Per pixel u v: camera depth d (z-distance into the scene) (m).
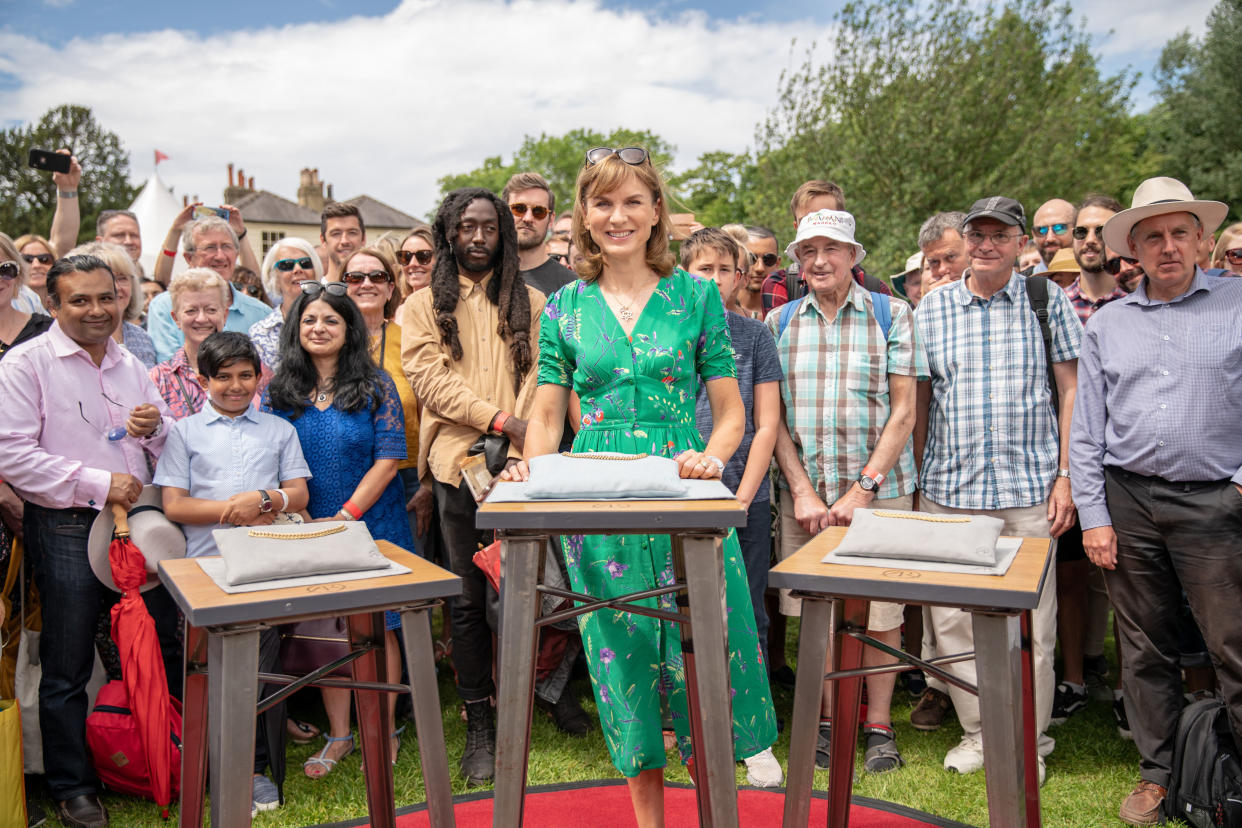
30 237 4.88
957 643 3.58
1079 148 18.44
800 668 2.24
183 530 3.34
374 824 2.55
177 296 3.91
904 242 16.23
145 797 3.28
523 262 4.42
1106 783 3.45
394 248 5.15
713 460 2.28
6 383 3.20
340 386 3.63
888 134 16.98
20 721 2.95
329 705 3.65
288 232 45.62
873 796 3.33
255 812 3.24
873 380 3.61
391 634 3.74
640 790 2.56
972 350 3.65
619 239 2.42
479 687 3.60
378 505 3.68
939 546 2.24
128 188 50.50
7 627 3.40
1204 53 26.34
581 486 2.07
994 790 2.04
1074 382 3.66
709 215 37.69
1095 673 4.47
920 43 17.48
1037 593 1.98
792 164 17.92
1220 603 3.11
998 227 3.57
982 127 17.00
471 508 3.59
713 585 2.04
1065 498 3.58
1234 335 3.11
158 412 3.34
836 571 2.18
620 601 2.15
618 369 2.47
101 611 3.38
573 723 3.92
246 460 3.39
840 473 3.63
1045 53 17.62
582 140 47.31
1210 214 3.19
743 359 3.56
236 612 1.94
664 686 2.66
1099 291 4.71
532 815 3.12
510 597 2.04
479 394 3.70
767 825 3.07
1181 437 3.14
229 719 1.95
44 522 3.22
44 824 3.19
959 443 3.66
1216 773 3.00
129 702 3.18
